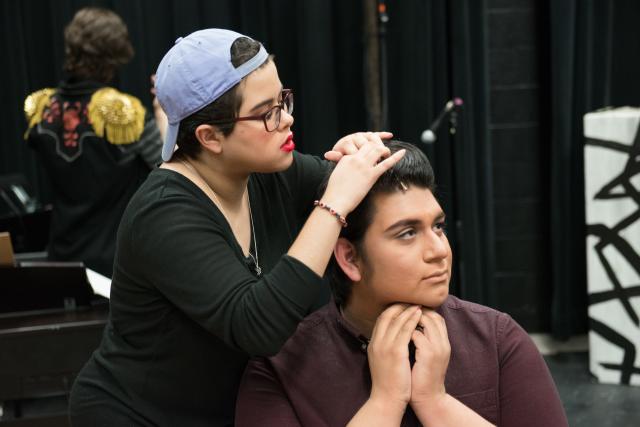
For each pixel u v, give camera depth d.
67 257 2.62
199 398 1.36
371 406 1.19
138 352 1.36
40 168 3.60
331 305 1.32
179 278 1.22
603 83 3.34
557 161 3.31
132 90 3.45
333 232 1.17
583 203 3.38
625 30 3.35
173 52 1.29
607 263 3.06
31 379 2.03
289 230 1.53
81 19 2.57
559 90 3.27
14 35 3.50
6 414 2.36
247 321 1.17
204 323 1.22
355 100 3.49
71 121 2.55
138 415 1.37
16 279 2.14
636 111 3.02
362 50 3.46
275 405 1.27
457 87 3.34
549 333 3.53
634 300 3.04
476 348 1.27
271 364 1.28
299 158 1.58
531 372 1.27
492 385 1.26
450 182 3.42
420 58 3.35
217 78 1.24
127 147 2.54
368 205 1.20
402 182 1.20
